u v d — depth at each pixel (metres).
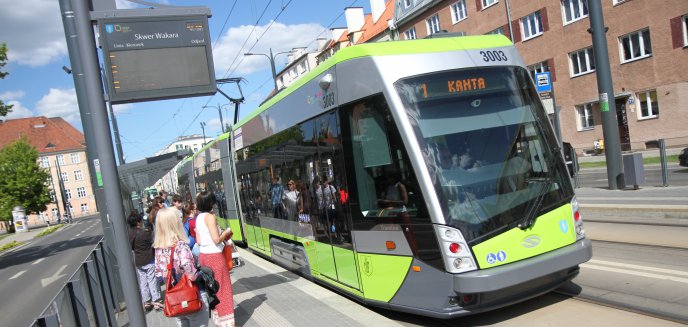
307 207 7.86
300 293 7.28
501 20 32.00
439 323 5.78
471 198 5.16
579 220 5.59
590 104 27.67
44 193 69.00
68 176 95.12
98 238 32.44
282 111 8.80
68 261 21.28
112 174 4.35
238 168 12.96
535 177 5.50
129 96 7.48
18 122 97.56
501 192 5.27
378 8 49.91
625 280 6.03
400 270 5.55
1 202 65.81
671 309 4.96
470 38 6.12
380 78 5.61
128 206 23.34
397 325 5.22
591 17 13.55
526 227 5.19
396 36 41.91
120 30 7.50
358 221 6.18
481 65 5.84
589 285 6.05
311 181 7.59
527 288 5.12
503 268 4.93
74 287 4.88
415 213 5.29
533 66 30.61
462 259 4.96
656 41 23.83
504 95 5.81
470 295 4.98
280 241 9.62
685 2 22.42
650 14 23.94
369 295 6.11
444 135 5.39
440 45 5.90
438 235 5.05
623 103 26.27
